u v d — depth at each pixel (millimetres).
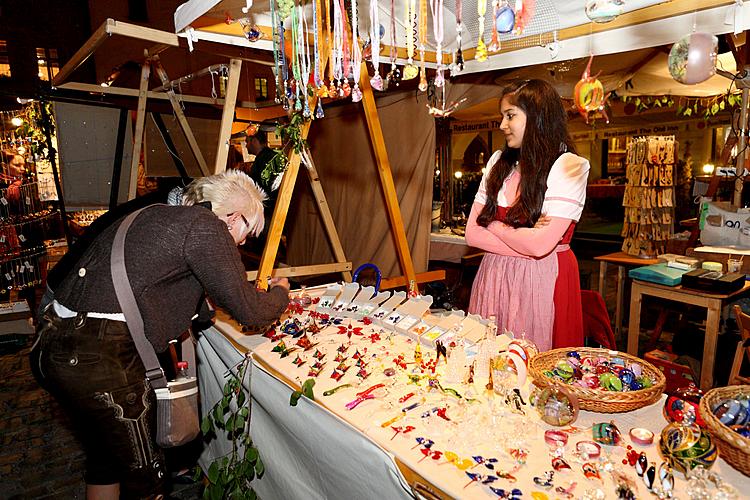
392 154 3598
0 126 5098
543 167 1628
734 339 3115
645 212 4027
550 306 1708
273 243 2420
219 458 1990
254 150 4074
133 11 7348
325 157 4230
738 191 3096
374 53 1534
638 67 3854
